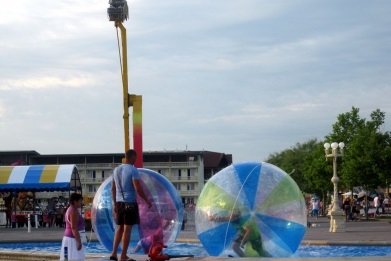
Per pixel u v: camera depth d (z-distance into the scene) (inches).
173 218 732.7
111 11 1330.0
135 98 1344.7
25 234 1412.4
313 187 3129.9
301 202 679.7
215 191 678.5
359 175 2241.6
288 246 662.5
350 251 905.5
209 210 672.4
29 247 1127.0
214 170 5580.7
